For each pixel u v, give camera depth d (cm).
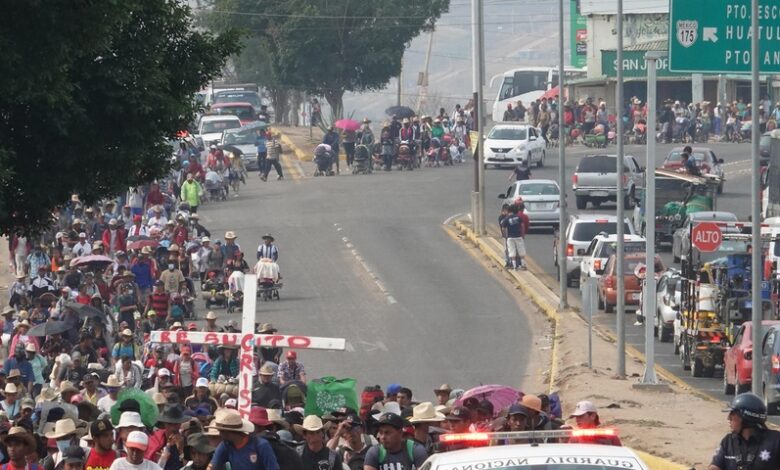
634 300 9562
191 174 12462
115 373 6356
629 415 6238
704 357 7644
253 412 3194
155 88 4172
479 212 12206
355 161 16200
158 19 4228
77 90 4075
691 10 7369
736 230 8431
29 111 4044
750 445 2977
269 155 15650
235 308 9419
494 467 2464
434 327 9106
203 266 9850
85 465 3306
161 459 3531
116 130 4191
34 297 8506
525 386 7650
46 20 3712
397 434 3162
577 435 2639
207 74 4456
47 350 7131
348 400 3844
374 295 9988
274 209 13462
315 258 11256
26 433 3212
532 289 10175
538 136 16738
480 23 12300
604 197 13600
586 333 8838
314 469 3225
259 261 9856
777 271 7819
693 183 12069
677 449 5344
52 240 10175
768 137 15788
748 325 6806
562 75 9975
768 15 7288
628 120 19412
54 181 4147
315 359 8338
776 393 6375
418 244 11888
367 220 12875
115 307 8475
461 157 17262
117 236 9925
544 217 12706
